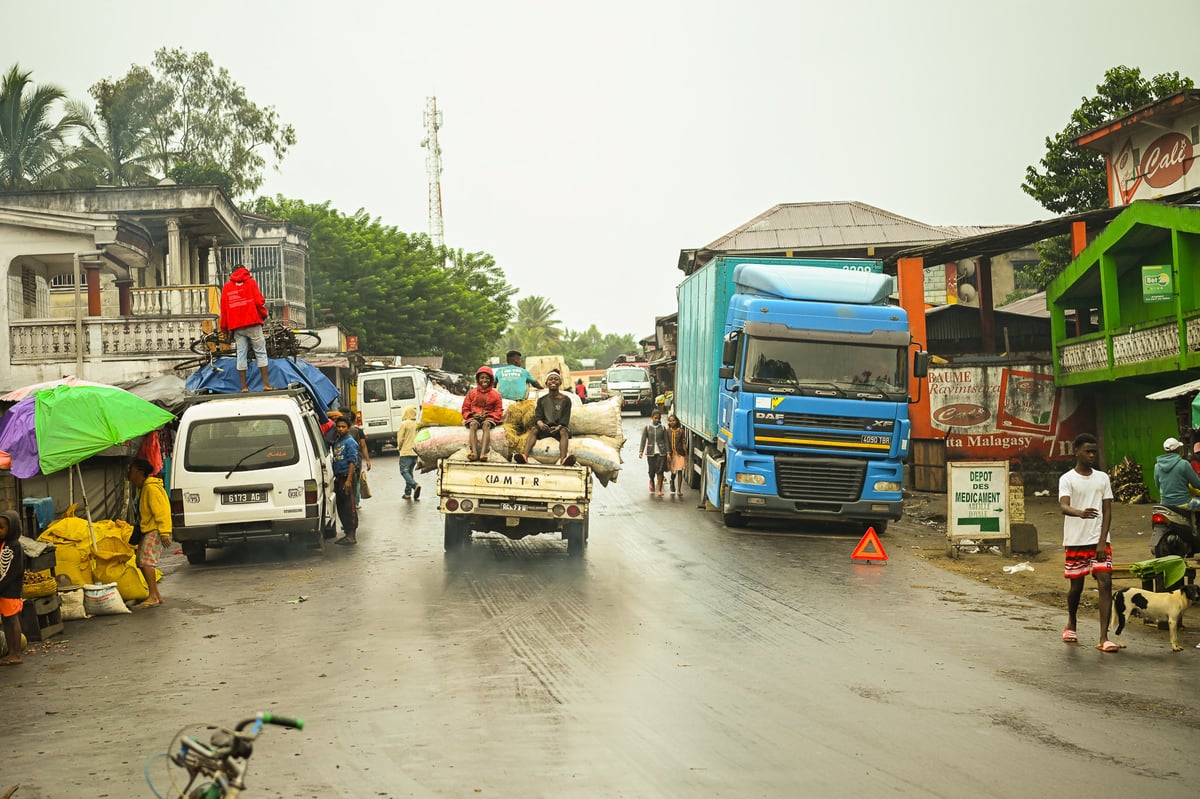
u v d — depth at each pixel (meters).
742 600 12.52
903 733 7.21
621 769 6.42
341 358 43.12
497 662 9.34
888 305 19.61
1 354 28.55
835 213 52.25
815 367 18.66
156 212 34.62
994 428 26.56
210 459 15.70
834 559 16.20
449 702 8.05
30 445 12.85
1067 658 9.78
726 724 7.40
